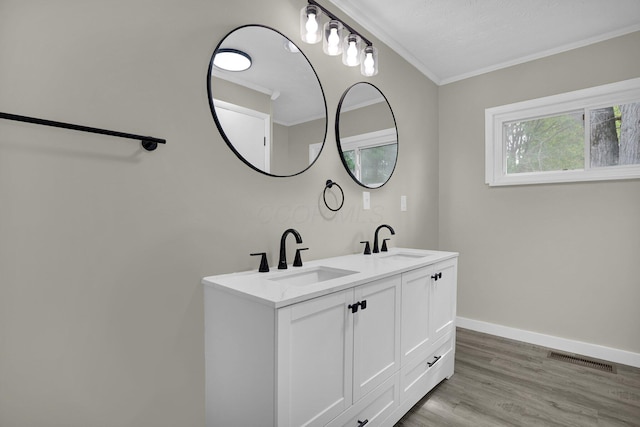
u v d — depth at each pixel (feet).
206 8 4.32
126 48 3.59
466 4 6.65
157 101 3.83
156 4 3.83
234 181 4.64
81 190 3.27
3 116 2.67
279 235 5.28
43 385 3.05
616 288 7.64
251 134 4.83
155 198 3.82
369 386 4.42
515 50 8.52
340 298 3.92
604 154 7.88
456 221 10.09
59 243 3.14
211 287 4.08
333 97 6.36
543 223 8.61
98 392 3.39
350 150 6.69
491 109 9.35
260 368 3.40
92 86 3.34
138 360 3.68
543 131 8.81
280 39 5.32
